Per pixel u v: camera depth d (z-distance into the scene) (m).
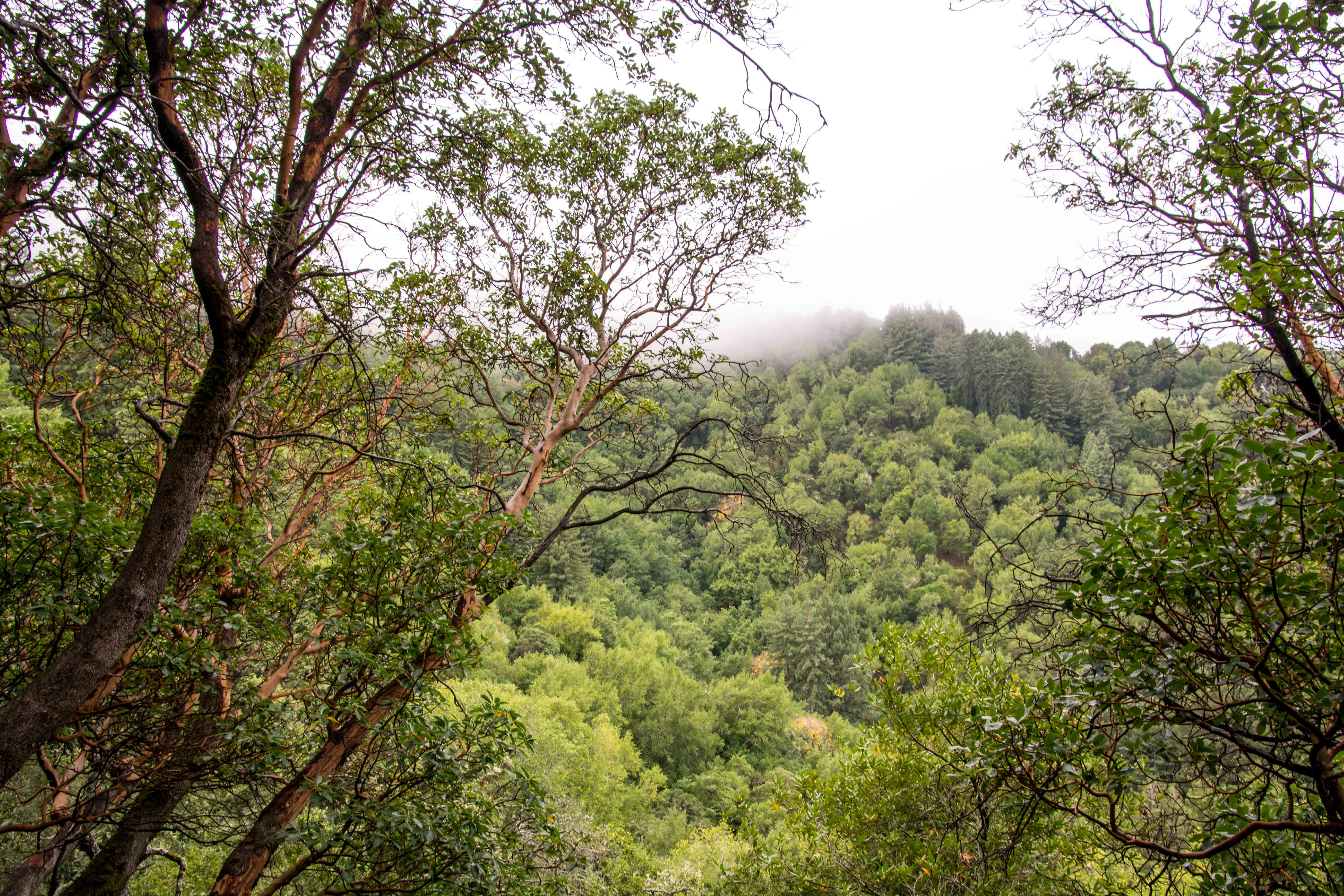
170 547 3.71
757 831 9.49
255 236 4.12
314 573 6.14
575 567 50.84
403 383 8.36
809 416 102.94
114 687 5.55
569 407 8.16
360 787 5.77
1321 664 3.11
